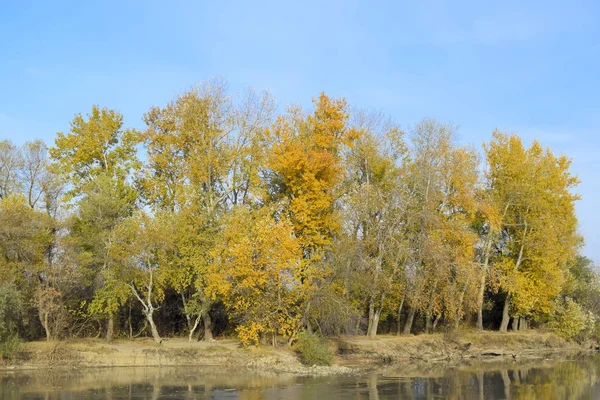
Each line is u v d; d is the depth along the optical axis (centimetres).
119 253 4319
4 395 3070
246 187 5194
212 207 4872
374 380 3691
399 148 5559
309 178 4825
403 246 4862
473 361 4853
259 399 3009
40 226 4309
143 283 4491
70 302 4488
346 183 5431
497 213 5566
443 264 4850
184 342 4675
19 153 5069
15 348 3953
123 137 5228
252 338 4319
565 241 6016
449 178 5141
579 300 6644
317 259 4625
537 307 6000
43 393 3133
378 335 5353
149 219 4466
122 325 5038
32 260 4269
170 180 5109
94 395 3089
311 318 4622
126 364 4191
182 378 3691
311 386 3428
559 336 6066
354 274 4700
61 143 5019
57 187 5050
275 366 4153
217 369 4088
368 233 5019
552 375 4003
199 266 4509
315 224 4888
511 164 5872
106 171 5000
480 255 5912
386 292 5081
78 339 4469
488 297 6462
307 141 5109
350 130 5275
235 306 4388
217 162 4928
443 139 5197
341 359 4541
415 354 4875
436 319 5503
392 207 4962
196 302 4775
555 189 5978
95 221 4528
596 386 3531
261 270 4341
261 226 4338
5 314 3878
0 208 4328
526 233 5881
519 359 5038
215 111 5059
